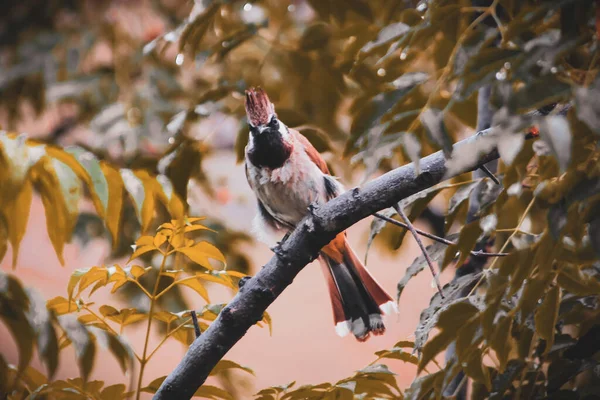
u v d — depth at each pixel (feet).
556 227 12.87
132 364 16.37
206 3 22.34
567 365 17.26
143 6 38.75
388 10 25.38
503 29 15.01
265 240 27.55
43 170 16.96
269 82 34.86
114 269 16.21
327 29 30.40
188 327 18.20
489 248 21.74
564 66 15.57
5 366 17.12
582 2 13.71
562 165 10.40
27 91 38.42
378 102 16.30
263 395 17.08
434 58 24.93
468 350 15.80
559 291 15.52
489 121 21.33
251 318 16.81
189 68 35.73
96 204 17.54
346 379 17.12
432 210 30.48
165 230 16.49
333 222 16.61
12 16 39.11
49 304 16.66
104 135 33.63
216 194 36.45
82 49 37.40
